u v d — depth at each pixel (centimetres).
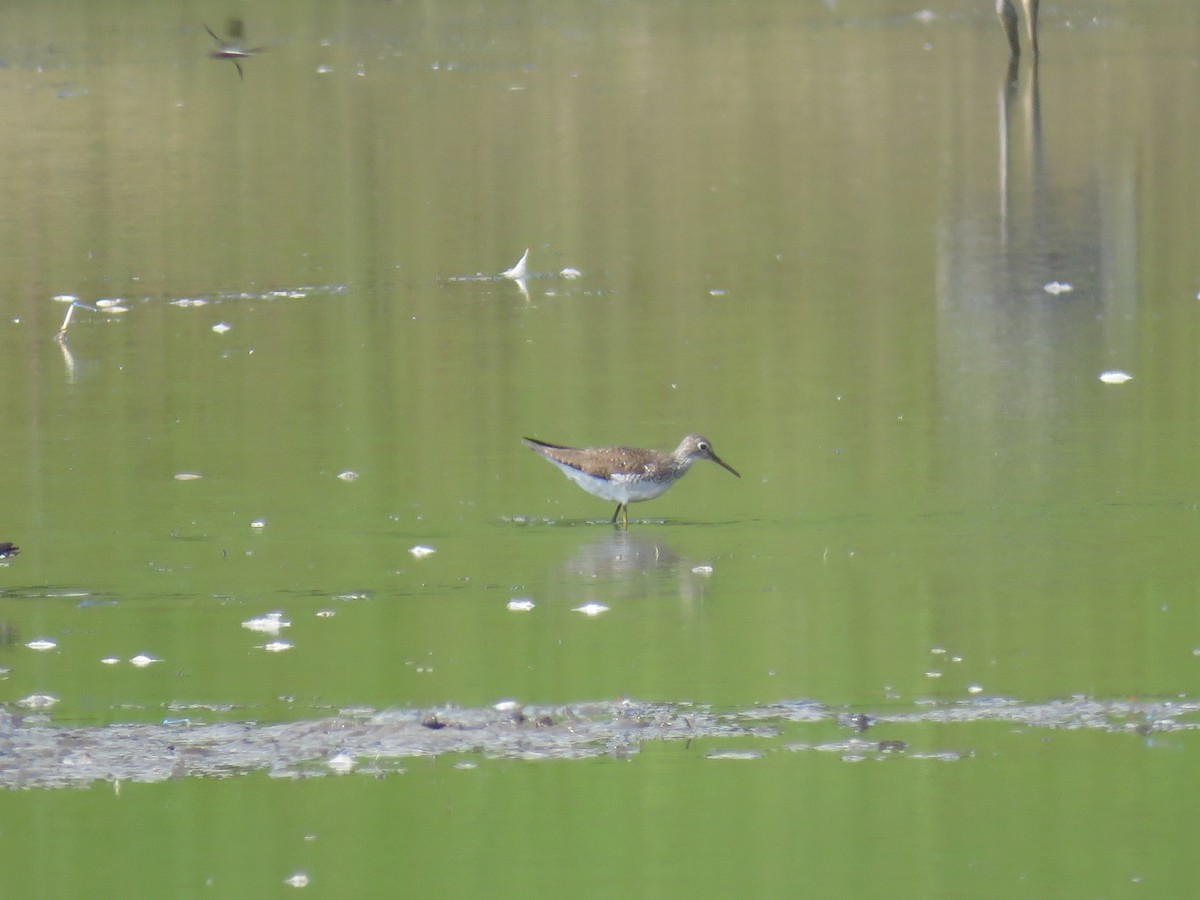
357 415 1775
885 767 1015
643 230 2638
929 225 2642
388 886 902
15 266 2439
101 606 1274
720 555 1380
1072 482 1539
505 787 998
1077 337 2045
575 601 1284
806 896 891
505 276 2370
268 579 1330
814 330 2088
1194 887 893
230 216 2750
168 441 1692
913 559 1362
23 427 1741
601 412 1770
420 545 1405
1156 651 1174
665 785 997
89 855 927
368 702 1107
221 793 990
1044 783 992
